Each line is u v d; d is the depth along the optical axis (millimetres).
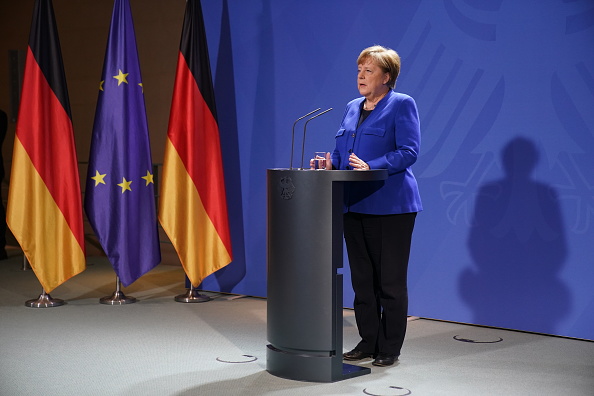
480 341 8805
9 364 7887
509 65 9086
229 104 11547
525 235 9117
